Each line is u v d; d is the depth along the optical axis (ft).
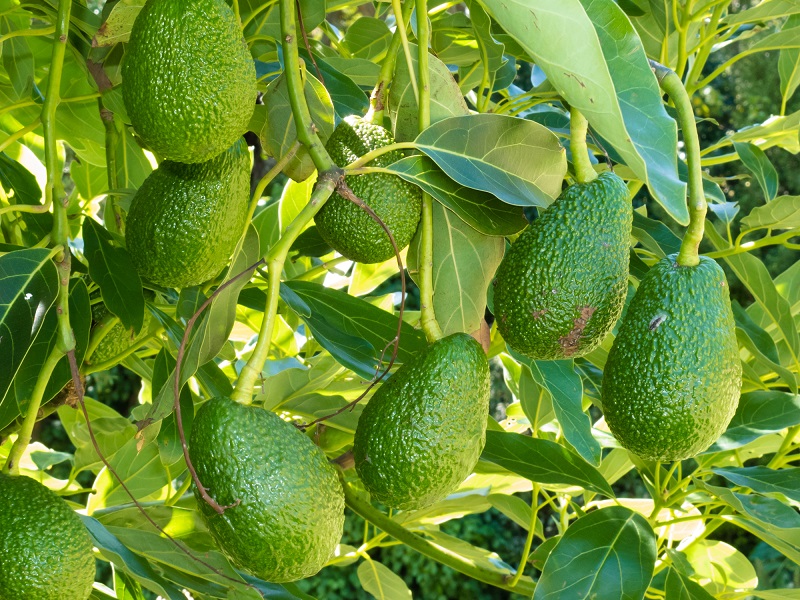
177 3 2.00
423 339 2.72
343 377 3.32
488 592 14.43
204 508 1.96
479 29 2.93
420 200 2.33
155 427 2.63
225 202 2.32
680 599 2.98
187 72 2.00
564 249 2.12
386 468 2.03
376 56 3.66
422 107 2.29
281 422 1.99
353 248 2.31
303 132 2.13
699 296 2.08
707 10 3.30
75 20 2.59
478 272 2.39
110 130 2.84
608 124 1.87
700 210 2.10
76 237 3.83
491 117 2.25
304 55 2.77
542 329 2.13
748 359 3.67
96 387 14.51
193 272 2.35
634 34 1.92
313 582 13.57
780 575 10.78
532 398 3.42
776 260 14.38
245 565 1.95
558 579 2.77
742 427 3.18
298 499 1.94
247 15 2.82
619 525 2.86
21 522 2.12
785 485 3.01
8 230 2.99
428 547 3.24
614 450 3.92
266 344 2.03
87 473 13.01
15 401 2.30
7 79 3.22
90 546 2.19
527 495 13.21
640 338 2.09
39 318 2.28
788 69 3.87
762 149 3.79
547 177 2.33
